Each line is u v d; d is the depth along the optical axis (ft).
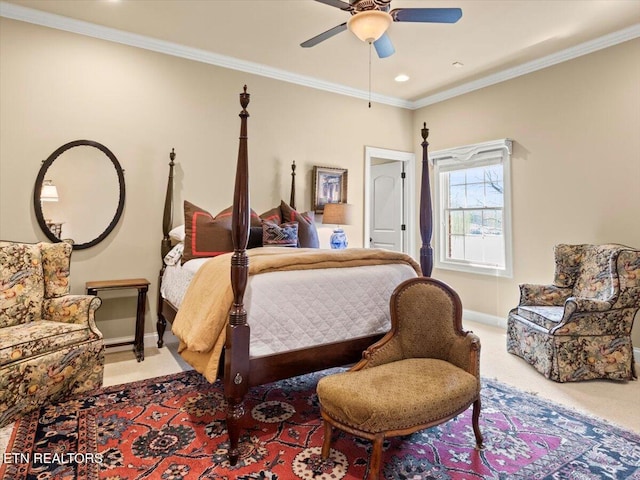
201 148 13.01
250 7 10.14
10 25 10.28
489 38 11.73
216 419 7.44
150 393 8.61
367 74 14.67
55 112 10.82
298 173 15.03
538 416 7.70
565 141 12.75
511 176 14.30
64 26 10.87
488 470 5.96
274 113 14.46
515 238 14.19
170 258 11.40
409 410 5.44
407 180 18.38
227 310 6.58
